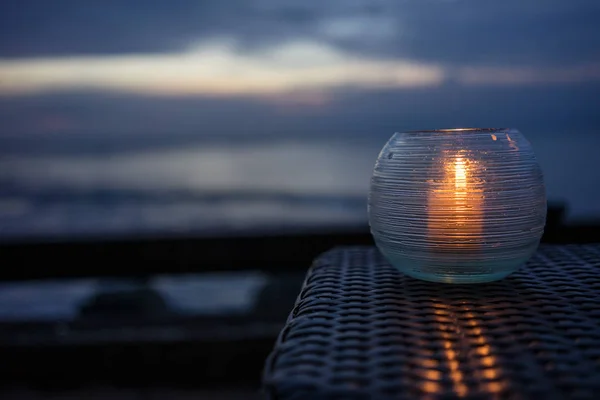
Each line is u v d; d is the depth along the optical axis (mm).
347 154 29047
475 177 675
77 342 1906
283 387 458
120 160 29188
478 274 709
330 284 768
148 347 1912
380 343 553
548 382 463
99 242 1895
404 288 744
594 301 670
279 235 1882
